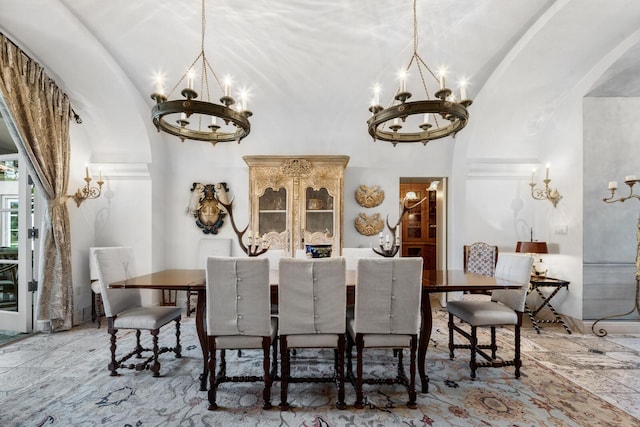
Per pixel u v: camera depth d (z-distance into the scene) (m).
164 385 2.10
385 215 4.26
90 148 3.76
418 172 4.30
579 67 3.05
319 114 3.87
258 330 1.85
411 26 2.71
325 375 2.26
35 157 2.89
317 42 2.89
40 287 3.02
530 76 3.14
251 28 2.74
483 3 2.50
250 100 3.64
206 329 2.04
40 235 3.12
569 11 2.45
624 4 2.38
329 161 3.73
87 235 3.70
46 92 3.00
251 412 1.80
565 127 3.42
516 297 2.30
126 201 3.88
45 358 2.50
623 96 3.19
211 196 4.20
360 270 1.84
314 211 3.73
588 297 3.18
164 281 2.14
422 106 1.87
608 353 2.65
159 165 4.04
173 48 2.94
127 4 2.49
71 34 2.63
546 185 3.53
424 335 2.04
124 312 2.32
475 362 2.22
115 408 1.83
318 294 1.84
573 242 3.30
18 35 2.63
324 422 1.71
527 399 1.94
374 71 3.24
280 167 3.73
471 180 3.96
